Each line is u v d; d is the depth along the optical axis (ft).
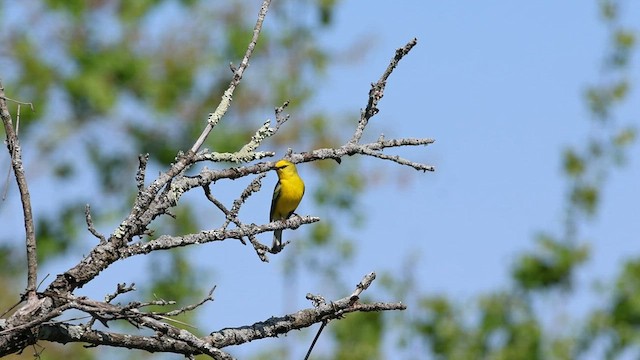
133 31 86.63
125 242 19.86
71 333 19.43
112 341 19.58
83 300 18.95
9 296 62.90
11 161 19.84
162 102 86.74
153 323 19.12
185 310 18.97
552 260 67.31
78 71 84.89
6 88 83.61
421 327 64.13
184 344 19.86
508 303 65.82
